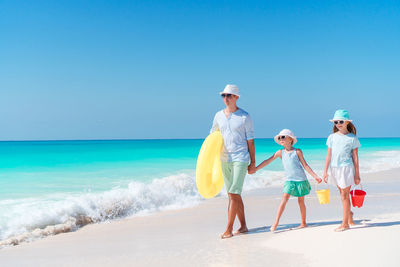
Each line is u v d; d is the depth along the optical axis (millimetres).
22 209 6367
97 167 13969
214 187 4305
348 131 3938
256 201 7109
